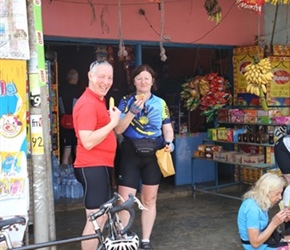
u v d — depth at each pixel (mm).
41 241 3064
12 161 3047
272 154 6324
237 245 4527
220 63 7539
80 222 5430
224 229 5047
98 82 3383
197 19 6770
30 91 3039
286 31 7512
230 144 7074
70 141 6953
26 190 3096
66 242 2766
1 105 2992
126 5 6191
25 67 3027
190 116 7629
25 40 2992
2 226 2615
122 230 2732
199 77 7148
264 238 3312
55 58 6121
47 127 3141
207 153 6590
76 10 5848
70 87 7207
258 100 6820
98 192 3445
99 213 2773
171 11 6535
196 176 7215
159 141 4184
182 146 7102
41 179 3066
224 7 6945
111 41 6133
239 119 6738
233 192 6914
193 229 5059
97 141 3318
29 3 3016
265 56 6793
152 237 4785
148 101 4137
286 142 4328
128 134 4125
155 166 4176
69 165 6543
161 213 5738
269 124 6297
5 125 3012
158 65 8289
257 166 5938
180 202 6324
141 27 6324
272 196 3344
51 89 5996
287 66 6980
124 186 4105
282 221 3293
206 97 7066
